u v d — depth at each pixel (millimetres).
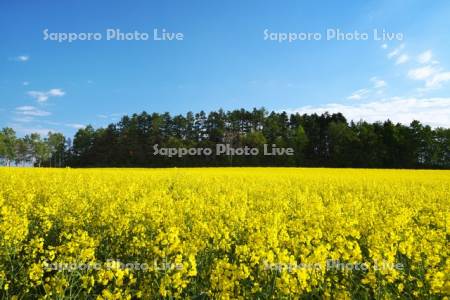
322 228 10008
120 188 18188
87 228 10781
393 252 6477
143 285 6551
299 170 44750
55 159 119250
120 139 92188
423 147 87062
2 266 7238
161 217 10461
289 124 102125
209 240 9109
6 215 8695
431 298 5848
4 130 114688
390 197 18734
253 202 15734
